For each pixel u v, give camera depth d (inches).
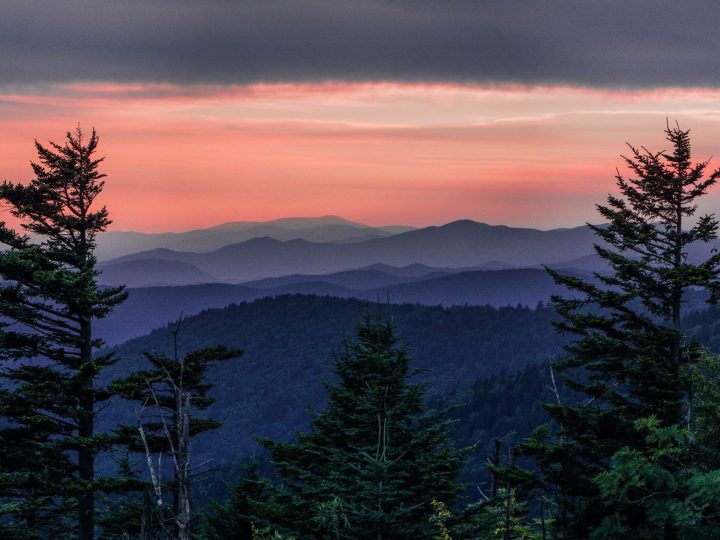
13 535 1867.6
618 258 1701.5
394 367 1451.8
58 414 1980.8
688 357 1683.1
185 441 721.0
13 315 1943.9
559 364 1731.1
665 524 1282.0
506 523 1291.8
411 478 1284.4
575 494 1501.0
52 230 2132.1
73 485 1845.5
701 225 1720.0
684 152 1750.7
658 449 1242.0
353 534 1112.2
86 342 2102.6
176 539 713.6
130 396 1888.5
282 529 1288.1
